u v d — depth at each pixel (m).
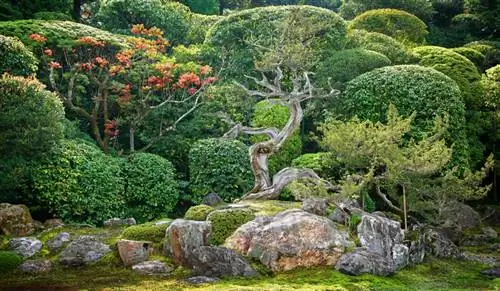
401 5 23.55
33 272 8.34
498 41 22.23
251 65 15.38
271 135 11.05
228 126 13.84
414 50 16.81
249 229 8.75
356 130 9.58
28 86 10.55
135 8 16.69
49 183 10.39
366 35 16.62
